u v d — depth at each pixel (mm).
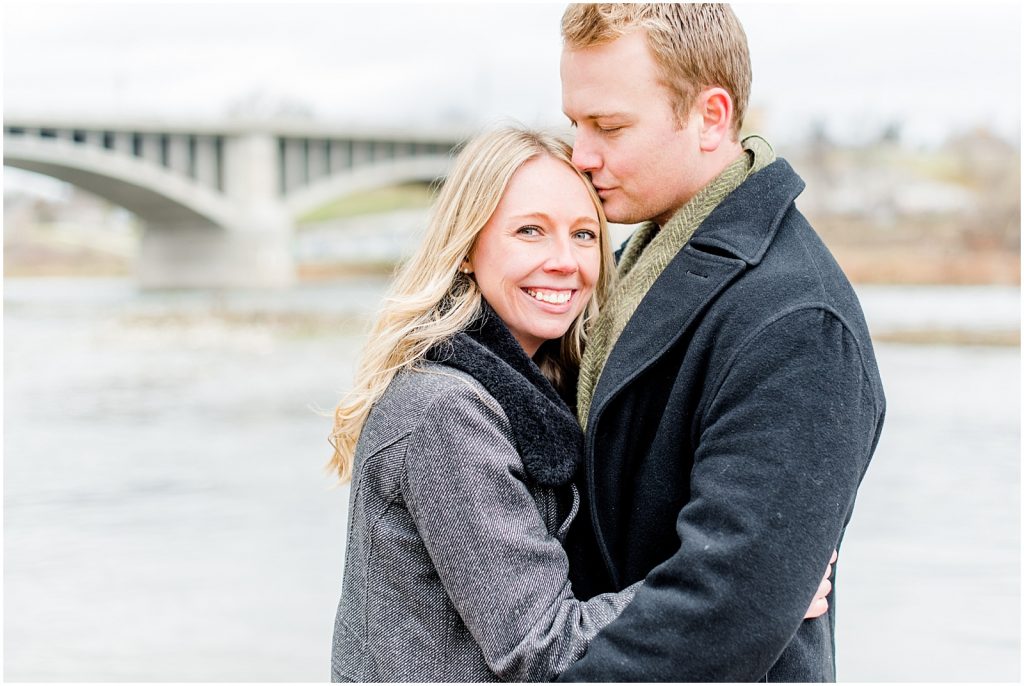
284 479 8312
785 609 1452
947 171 37094
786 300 1564
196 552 6215
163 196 38500
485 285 1804
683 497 1665
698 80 1688
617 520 1722
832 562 1716
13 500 7629
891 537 6324
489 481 1620
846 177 38031
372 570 1702
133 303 31062
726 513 1477
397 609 1689
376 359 1783
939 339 17297
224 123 39562
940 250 32312
